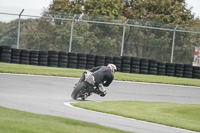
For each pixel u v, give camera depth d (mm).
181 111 50688
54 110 38781
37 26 108875
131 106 50719
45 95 52344
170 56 110812
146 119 40750
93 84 50094
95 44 110000
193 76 97750
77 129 28172
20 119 30328
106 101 52688
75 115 36938
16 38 106750
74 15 106438
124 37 111000
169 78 90688
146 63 96062
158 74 96812
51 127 27844
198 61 110438
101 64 94312
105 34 110125
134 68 95250
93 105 46281
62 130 27156
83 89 49500
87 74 50219
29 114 33312
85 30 109438
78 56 93812
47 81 64750
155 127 36844
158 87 72938
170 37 110875
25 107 38750
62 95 54031
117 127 33156
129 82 74875
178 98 64562
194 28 108500
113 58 95000
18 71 71875
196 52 110625
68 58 93688
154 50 111375
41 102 44469
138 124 37031
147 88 70438
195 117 47562
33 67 85875
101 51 110375
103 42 110062
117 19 109938
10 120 29594
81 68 93812
